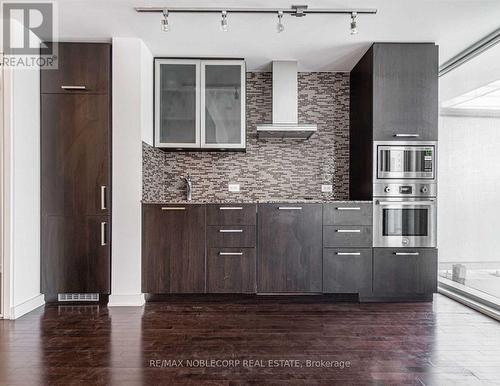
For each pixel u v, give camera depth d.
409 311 3.40
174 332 2.85
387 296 3.71
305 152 4.47
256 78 4.46
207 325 3.01
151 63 3.95
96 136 3.61
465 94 3.87
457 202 3.94
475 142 3.69
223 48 3.79
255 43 3.67
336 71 4.47
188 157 4.41
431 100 3.67
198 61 4.01
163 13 2.95
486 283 3.48
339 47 3.77
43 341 2.67
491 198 3.41
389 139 3.67
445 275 4.16
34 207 3.51
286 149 4.47
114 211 3.59
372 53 3.68
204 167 4.43
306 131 4.02
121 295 3.58
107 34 3.46
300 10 2.93
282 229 3.68
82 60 3.61
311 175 4.47
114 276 3.58
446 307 3.53
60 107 3.61
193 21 3.18
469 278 3.74
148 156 3.84
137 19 3.15
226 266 3.67
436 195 3.69
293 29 3.34
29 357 2.40
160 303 3.67
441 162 4.27
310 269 3.68
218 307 3.54
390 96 3.67
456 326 2.98
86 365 2.28
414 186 3.68
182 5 2.93
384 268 3.68
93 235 3.61
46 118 3.61
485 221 3.53
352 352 2.47
